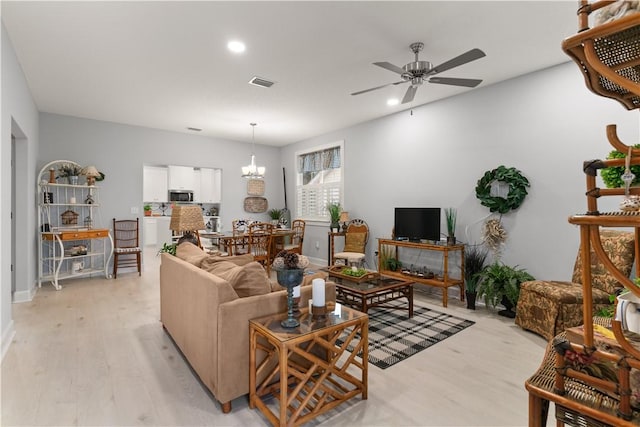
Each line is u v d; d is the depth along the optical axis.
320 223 6.81
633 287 0.69
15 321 3.35
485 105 4.07
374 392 2.13
